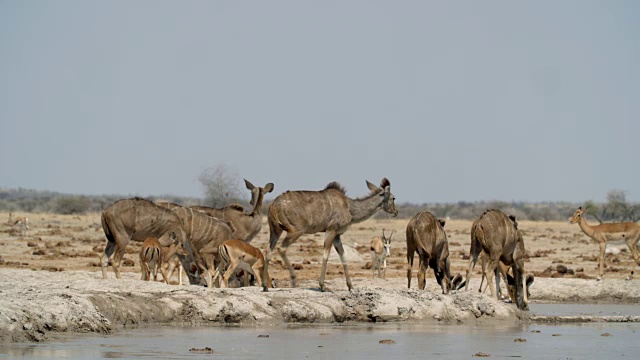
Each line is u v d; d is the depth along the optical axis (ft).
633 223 364.58
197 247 279.49
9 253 441.27
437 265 271.69
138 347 187.32
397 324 241.55
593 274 395.75
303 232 251.60
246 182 304.91
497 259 261.85
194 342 197.16
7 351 175.94
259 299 237.66
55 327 199.72
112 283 250.98
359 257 459.32
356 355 187.11
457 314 250.78
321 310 241.96
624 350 201.36
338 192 258.16
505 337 220.02
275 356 183.11
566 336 224.12
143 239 275.18
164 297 231.50
